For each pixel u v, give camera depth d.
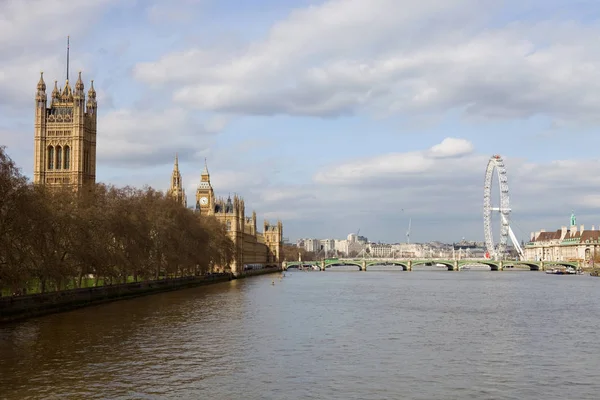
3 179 102.75
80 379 68.12
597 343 94.94
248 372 72.31
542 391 65.56
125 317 120.69
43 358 78.88
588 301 170.50
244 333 101.19
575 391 65.69
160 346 88.25
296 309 142.38
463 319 125.00
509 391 65.38
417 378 70.50
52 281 134.25
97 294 147.38
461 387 66.69
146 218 184.88
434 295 194.50
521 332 106.31
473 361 80.19
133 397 61.47
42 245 116.06
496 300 174.00
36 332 99.88
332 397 62.34
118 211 161.25
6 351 83.38
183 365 75.75
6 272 105.31
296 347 88.75
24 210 107.06
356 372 73.06
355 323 116.69
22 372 71.12
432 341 95.75
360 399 61.75
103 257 142.75
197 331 102.81
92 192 164.75
